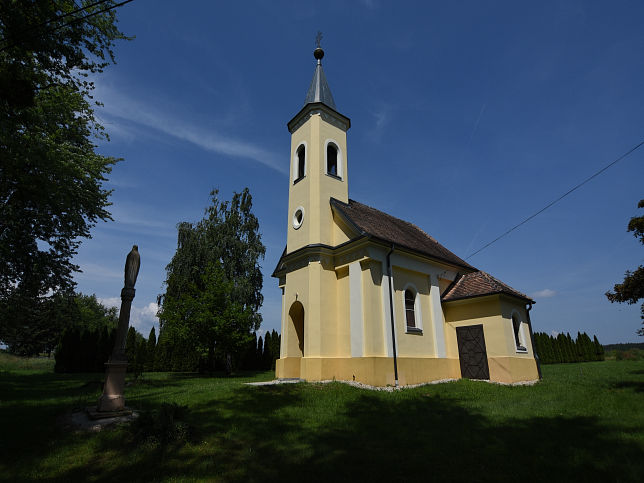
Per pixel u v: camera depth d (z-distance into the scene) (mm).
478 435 6867
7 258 17828
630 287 10500
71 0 10406
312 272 15234
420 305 15906
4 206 16375
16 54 10203
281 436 6836
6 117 11820
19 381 17312
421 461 5492
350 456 5734
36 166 14953
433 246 20859
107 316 68625
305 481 4801
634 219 10609
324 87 19719
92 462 5445
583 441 6207
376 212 20453
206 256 27453
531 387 13391
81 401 10117
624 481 4562
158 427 6430
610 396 10234
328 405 9617
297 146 18781
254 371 31703
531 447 6008
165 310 24500
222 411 8648
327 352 14359
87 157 18422
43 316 45406
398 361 13672
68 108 16031
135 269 8898
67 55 11320
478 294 15977
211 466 5309
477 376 15680
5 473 4953
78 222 18797
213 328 22516
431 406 9820
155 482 4773
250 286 27922
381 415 8711
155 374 25266
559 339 42406
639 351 41094
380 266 14695
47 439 6387
